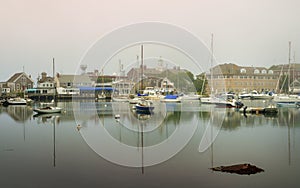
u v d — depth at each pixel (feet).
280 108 145.38
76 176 37.40
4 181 35.78
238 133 69.00
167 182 35.27
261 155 47.60
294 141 58.90
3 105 181.78
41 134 69.26
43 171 39.42
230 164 42.37
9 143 58.59
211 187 33.63
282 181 35.37
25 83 268.82
